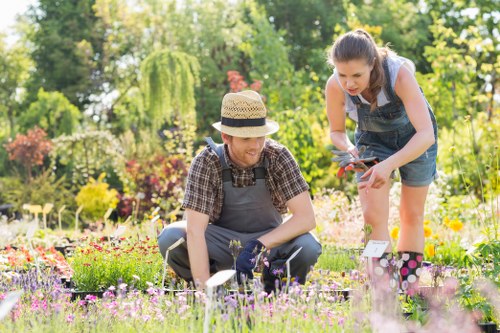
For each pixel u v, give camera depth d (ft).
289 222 12.92
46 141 65.92
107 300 11.10
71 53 99.30
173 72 62.39
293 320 9.90
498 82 56.08
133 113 92.73
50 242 25.86
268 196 13.46
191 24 91.20
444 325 9.34
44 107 84.07
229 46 89.71
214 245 13.51
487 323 11.12
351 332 9.39
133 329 9.82
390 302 9.99
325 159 46.34
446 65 51.80
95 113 98.37
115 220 46.44
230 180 13.20
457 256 19.58
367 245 11.47
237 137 12.35
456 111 55.36
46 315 10.37
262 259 11.88
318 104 60.18
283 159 13.19
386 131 13.62
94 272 15.79
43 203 51.52
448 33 53.42
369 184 11.85
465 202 30.76
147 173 42.55
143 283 15.55
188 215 12.80
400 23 93.09
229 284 12.10
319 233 27.71
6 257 19.08
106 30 99.35
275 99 59.06
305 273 13.12
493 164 38.32
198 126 85.61
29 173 65.10
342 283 13.37
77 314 10.78
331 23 95.91
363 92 13.21
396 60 12.94
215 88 90.68
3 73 100.37
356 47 11.99
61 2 102.53
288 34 99.30
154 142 53.88
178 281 15.20
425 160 13.79
